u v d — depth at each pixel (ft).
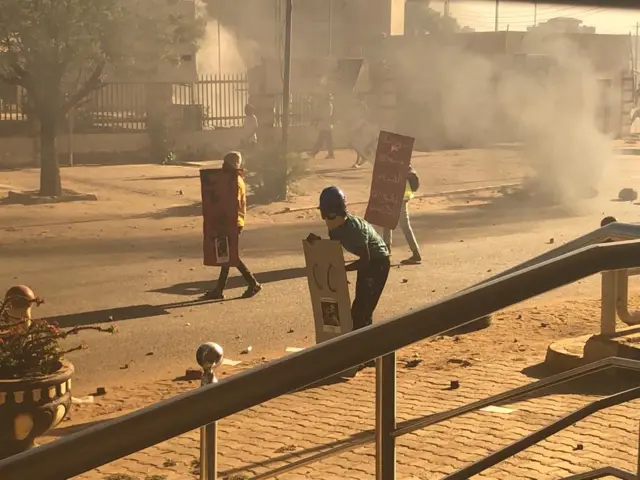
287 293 42.09
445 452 19.70
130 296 41.27
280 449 20.67
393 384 7.60
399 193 42.91
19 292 22.06
